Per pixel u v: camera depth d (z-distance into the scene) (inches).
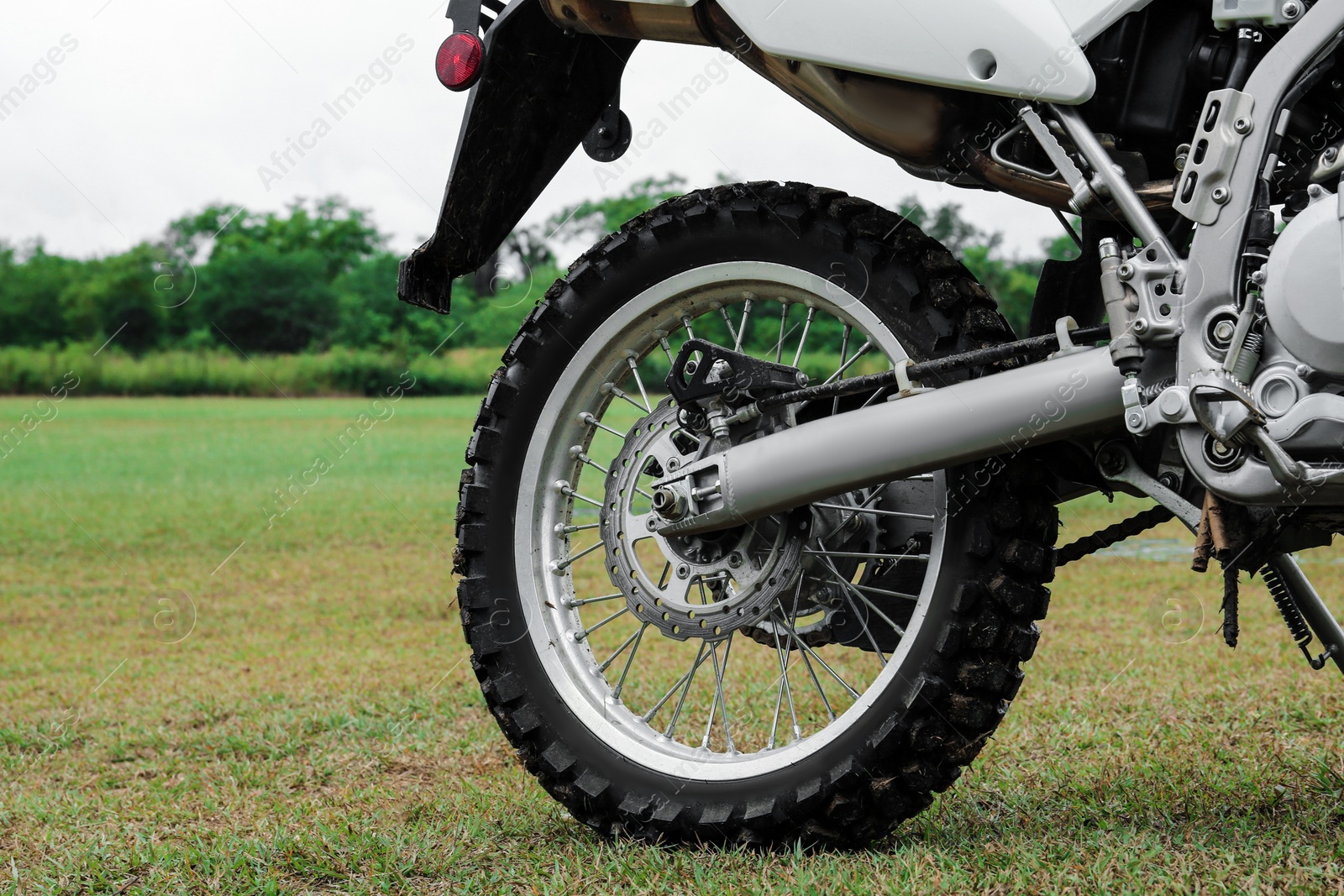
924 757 74.7
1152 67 72.2
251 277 1347.2
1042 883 69.2
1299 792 85.4
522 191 91.5
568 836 86.4
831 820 76.6
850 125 77.7
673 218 87.1
